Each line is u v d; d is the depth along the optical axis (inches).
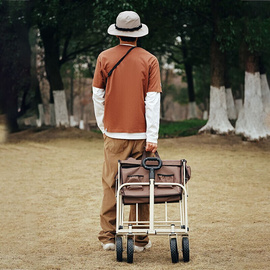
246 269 132.3
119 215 154.6
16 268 122.2
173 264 139.0
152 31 755.4
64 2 697.6
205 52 965.2
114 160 155.0
